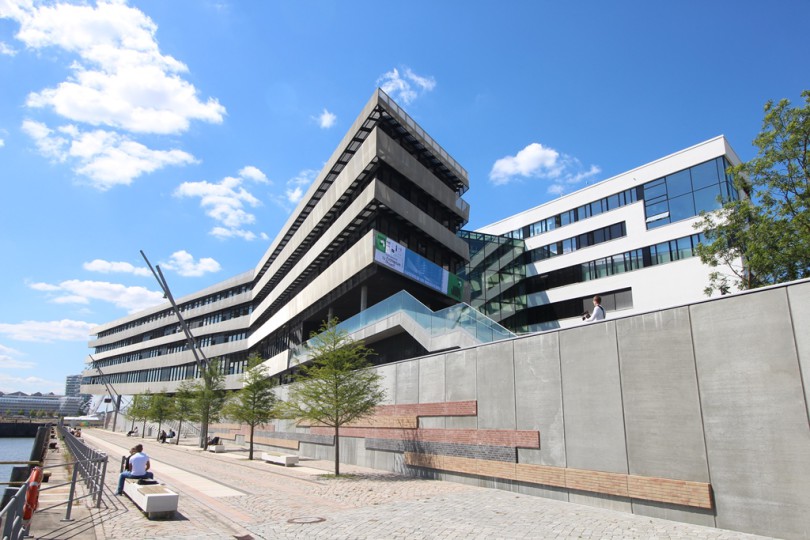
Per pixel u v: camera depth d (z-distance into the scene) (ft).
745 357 30.27
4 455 211.82
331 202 115.85
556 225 138.00
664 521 31.91
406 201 101.40
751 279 64.69
